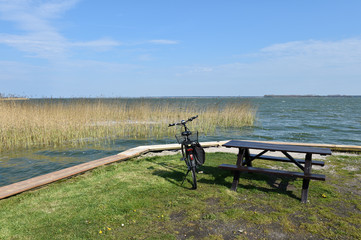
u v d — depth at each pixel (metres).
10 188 5.32
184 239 3.52
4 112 13.38
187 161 5.83
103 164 7.23
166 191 5.27
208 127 17.50
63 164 9.09
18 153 10.85
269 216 4.15
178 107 20.06
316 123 22.66
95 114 16.09
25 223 3.97
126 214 4.25
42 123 13.28
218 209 4.43
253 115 21.48
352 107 59.25
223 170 6.77
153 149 9.39
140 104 19.08
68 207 4.52
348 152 8.97
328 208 4.42
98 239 3.51
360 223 3.89
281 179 6.00
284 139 14.42
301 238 3.52
